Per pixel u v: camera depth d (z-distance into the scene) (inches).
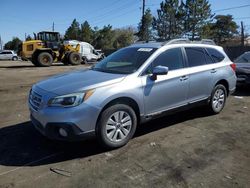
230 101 332.8
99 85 179.9
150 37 2100.1
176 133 219.9
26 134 218.8
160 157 178.1
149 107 205.0
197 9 1768.0
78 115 169.8
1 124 246.1
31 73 704.4
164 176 155.5
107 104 182.2
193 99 240.2
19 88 445.7
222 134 219.0
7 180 152.3
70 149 189.9
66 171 161.3
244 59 426.3
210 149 190.7
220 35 2498.8
